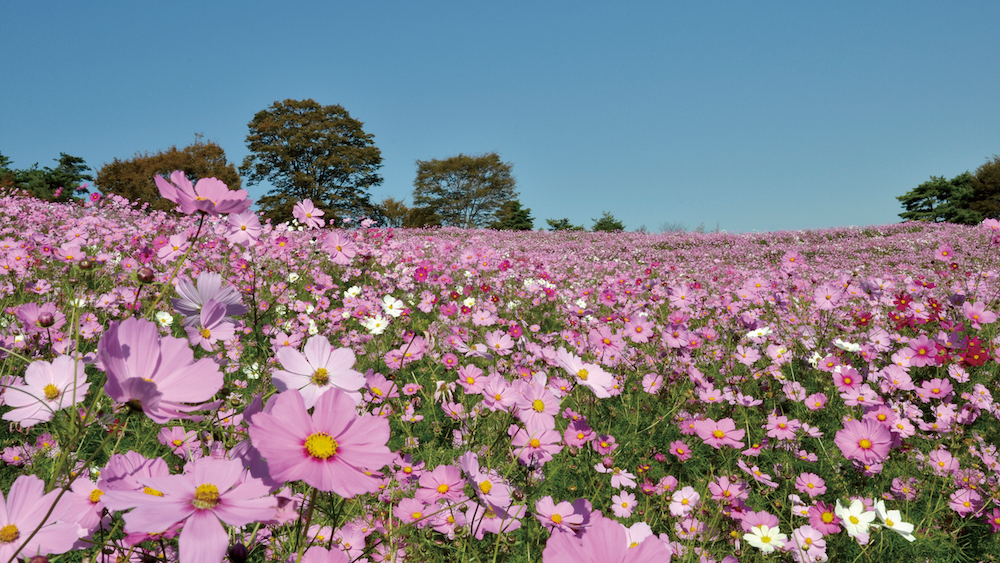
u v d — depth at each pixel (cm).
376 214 4331
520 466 200
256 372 251
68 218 705
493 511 116
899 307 420
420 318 443
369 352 337
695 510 190
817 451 276
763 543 177
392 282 529
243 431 136
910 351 352
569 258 1064
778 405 331
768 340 395
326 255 598
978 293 509
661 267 1036
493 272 687
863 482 247
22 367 195
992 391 347
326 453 74
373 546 139
